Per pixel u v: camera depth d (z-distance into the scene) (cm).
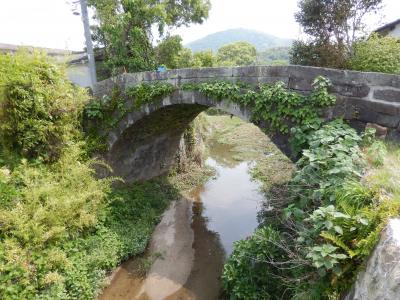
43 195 567
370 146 450
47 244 533
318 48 1045
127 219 809
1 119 596
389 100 489
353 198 325
